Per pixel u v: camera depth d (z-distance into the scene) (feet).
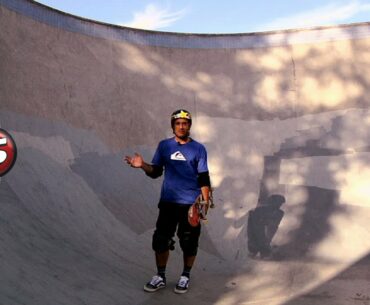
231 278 12.89
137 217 16.38
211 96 23.49
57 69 19.62
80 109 19.54
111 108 20.86
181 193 11.09
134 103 21.89
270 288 11.94
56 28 20.58
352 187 18.49
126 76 22.48
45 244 11.53
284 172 19.74
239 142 21.53
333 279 12.44
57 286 9.68
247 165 20.43
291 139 21.35
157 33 24.67
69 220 13.71
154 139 21.50
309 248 15.17
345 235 15.87
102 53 22.21
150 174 11.33
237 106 23.15
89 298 9.64
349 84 22.58
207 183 11.07
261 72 24.16
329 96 22.59
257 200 18.43
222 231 16.53
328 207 17.54
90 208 15.16
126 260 12.99
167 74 23.82
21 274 9.46
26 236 11.31
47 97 18.39
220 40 25.17
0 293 8.40
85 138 18.71
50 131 17.37
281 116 22.50
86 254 12.20
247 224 16.93
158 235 11.09
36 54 18.97
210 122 22.43
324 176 19.20
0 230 10.76
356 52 23.29
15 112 16.43
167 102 22.86
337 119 21.63
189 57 24.67
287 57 24.31
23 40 18.61
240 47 24.99
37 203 13.30
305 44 24.32
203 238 15.90
